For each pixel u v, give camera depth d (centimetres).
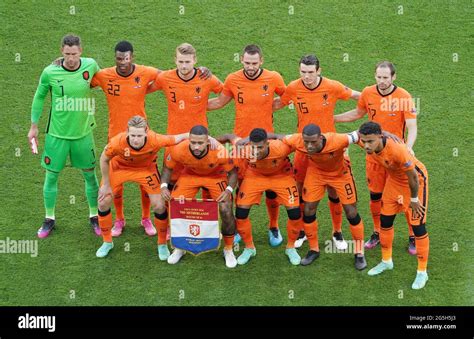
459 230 1390
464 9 1794
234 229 1316
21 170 1506
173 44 1734
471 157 1530
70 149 1366
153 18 1783
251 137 1239
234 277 1302
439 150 1544
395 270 1315
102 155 1280
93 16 1783
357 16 1784
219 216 1444
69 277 1303
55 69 1329
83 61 1339
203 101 1345
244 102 1336
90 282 1295
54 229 1401
